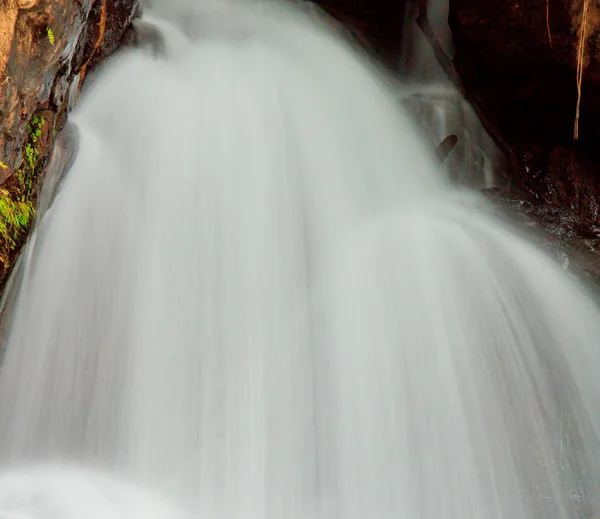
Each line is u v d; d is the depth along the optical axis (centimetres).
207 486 624
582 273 927
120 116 832
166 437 647
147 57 938
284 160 892
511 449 694
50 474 606
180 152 816
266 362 706
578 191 1020
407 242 816
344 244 844
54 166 716
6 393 639
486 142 1142
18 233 655
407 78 1289
